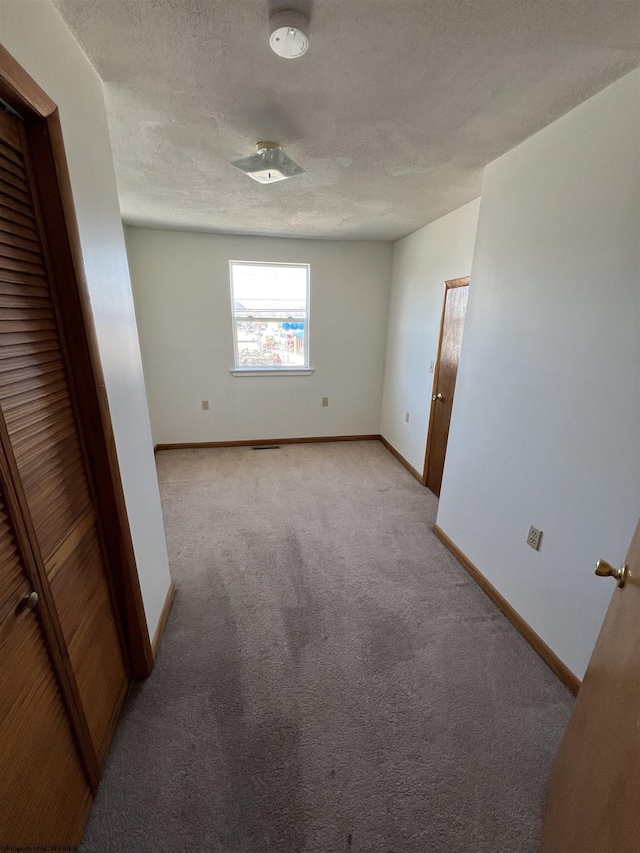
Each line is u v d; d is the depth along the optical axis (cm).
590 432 134
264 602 186
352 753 121
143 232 331
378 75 116
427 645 162
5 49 69
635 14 91
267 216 281
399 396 377
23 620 79
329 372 409
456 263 264
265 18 94
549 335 150
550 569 154
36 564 83
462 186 213
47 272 93
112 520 121
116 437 124
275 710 133
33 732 82
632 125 114
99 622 119
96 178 114
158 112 138
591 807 74
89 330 102
